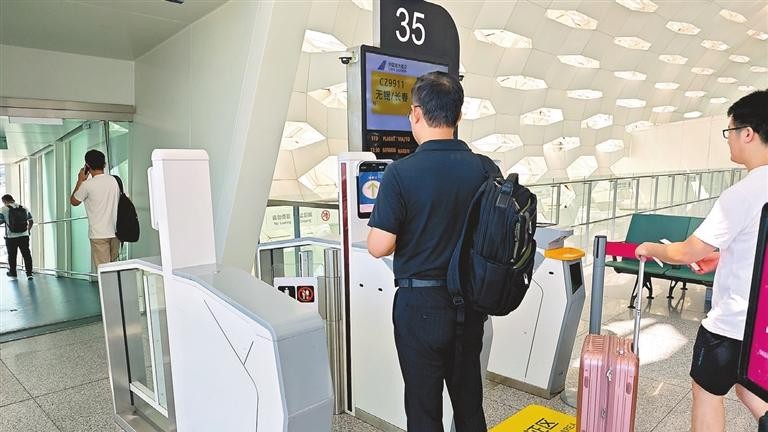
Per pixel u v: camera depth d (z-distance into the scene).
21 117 4.89
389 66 3.60
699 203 11.05
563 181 6.70
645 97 16.95
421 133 1.81
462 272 1.67
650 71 15.38
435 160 1.71
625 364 1.96
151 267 2.29
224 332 1.71
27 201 6.44
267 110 3.86
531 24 10.18
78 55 5.22
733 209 1.75
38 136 6.10
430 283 1.73
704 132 18.34
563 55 12.01
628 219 8.11
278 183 9.17
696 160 18.62
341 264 2.82
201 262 2.08
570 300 3.00
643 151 18.92
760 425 1.11
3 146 6.18
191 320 1.91
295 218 4.75
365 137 3.50
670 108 18.95
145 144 5.49
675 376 3.35
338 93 9.25
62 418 2.94
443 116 1.75
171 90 4.87
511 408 2.99
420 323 1.73
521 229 1.61
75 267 6.07
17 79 4.86
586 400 2.03
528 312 3.17
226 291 1.72
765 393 1.11
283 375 1.45
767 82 21.66
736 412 2.85
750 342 1.16
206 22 4.22
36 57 4.96
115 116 5.54
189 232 2.03
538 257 3.10
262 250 3.35
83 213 5.86
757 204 1.70
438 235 1.71
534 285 3.14
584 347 2.10
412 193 1.69
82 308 5.07
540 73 12.09
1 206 6.56
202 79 4.36
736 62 18.27
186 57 4.57
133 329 2.94
